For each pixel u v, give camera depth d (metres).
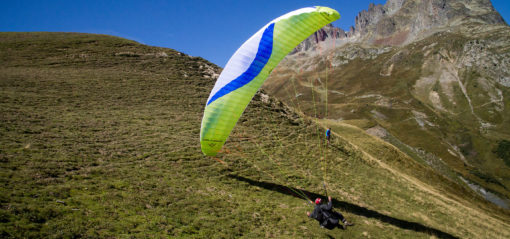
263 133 27.38
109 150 17.89
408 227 15.72
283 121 32.22
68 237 9.07
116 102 28.53
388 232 14.59
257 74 12.71
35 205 10.20
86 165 15.20
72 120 22.20
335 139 30.75
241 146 23.23
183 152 19.53
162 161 17.64
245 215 13.16
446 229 16.75
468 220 19.58
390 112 191.88
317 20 12.98
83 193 12.05
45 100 25.78
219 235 11.22
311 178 19.94
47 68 36.94
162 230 10.62
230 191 15.52
